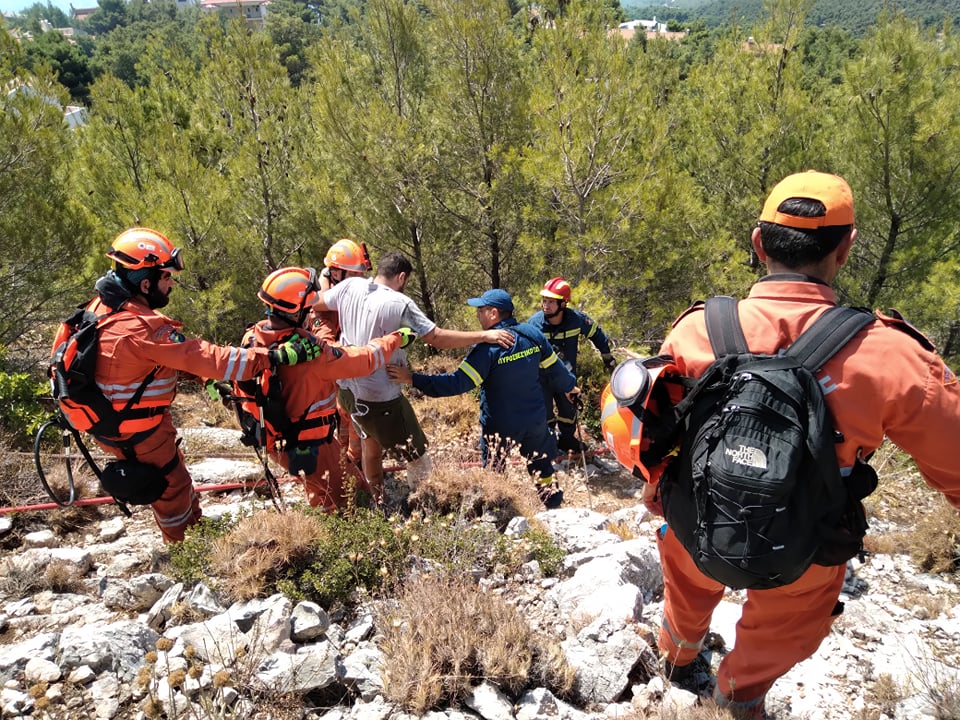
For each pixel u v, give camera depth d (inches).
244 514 148.0
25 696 102.3
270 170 431.2
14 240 313.6
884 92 390.6
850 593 150.6
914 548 163.0
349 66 426.9
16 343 374.0
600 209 345.4
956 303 374.6
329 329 189.8
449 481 178.1
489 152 377.7
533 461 203.9
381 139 369.1
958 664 121.6
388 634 115.9
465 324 403.9
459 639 109.7
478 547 144.2
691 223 389.1
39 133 317.1
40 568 144.4
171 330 133.5
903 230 423.8
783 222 74.0
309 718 102.0
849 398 68.4
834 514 72.2
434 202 391.2
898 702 111.2
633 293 375.6
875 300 429.4
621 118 348.8
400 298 167.9
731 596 144.8
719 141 455.2
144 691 103.8
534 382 196.9
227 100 437.1
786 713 109.3
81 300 349.1
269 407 145.0
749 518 68.5
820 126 449.1
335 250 189.6
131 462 138.4
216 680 92.2
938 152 383.2
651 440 79.0
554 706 106.0
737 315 76.1
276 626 114.8
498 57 370.3
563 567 144.6
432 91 397.4
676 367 80.0
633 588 129.9
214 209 399.2
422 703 101.0
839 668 120.9
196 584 130.2
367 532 138.3
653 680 110.6
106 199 426.9
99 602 135.6
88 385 129.5
